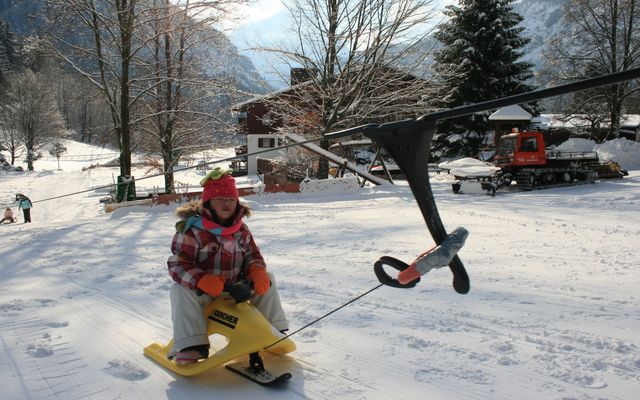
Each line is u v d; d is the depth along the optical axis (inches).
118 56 869.8
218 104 1053.8
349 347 154.8
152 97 1023.0
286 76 1026.7
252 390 127.6
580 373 132.6
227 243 137.6
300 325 178.2
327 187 772.0
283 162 1105.4
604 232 385.1
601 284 229.6
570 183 850.1
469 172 745.6
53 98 2925.7
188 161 1224.8
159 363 144.9
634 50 1434.5
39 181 1980.8
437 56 1471.5
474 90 1440.7
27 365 148.5
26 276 290.0
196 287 131.0
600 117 1503.4
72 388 132.3
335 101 975.0
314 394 124.0
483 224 435.8
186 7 866.8
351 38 937.5
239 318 131.4
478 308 193.9
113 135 995.3
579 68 1499.8
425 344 155.9
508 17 1491.1
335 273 265.1
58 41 852.6
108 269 299.6
